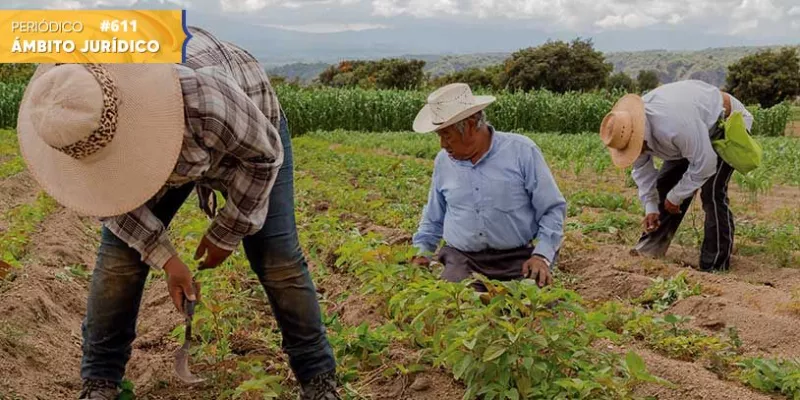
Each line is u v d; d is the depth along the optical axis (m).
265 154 3.16
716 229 7.14
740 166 6.75
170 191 3.63
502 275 5.20
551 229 5.04
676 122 6.57
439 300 4.27
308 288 3.75
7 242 7.04
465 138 4.97
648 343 5.14
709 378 4.52
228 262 6.10
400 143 20.22
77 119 2.77
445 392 4.20
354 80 60.19
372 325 5.21
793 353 5.14
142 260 3.45
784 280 7.00
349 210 9.78
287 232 3.65
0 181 12.16
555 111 30.02
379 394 4.24
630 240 8.53
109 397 3.73
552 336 3.77
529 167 5.05
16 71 34.69
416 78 57.81
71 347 5.04
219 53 3.33
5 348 4.39
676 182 7.25
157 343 5.07
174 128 2.92
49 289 5.88
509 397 3.74
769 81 61.34
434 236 5.57
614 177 14.39
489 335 3.89
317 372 3.82
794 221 9.74
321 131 26.48
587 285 6.82
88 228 9.25
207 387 4.30
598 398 3.73
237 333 5.01
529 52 60.81
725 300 6.02
